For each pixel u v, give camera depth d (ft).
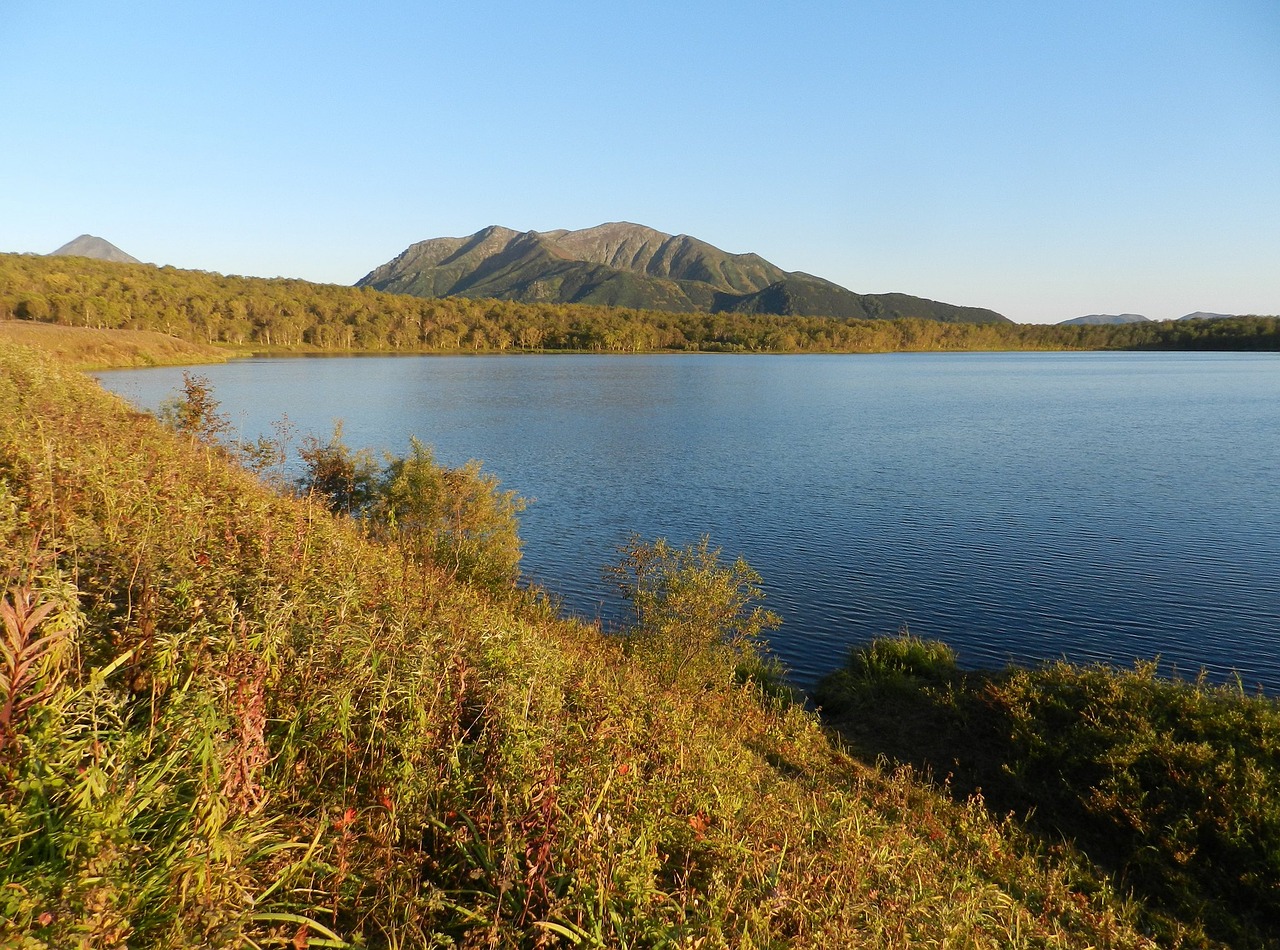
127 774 12.11
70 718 12.30
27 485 26.12
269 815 13.78
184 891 10.33
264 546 24.56
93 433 41.86
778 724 38.42
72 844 9.93
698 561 46.65
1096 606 61.93
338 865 13.03
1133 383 332.39
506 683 20.52
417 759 16.15
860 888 19.19
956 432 171.63
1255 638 55.42
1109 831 31.48
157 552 22.34
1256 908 27.12
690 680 40.63
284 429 70.69
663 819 18.25
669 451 143.43
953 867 24.90
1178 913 26.96
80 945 8.59
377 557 34.35
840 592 65.26
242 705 14.08
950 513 94.02
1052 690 39.93
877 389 306.96
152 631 15.78
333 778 15.78
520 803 15.76
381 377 324.80
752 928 15.51
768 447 149.28
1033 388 307.58
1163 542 80.12
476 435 161.48
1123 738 34.73
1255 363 522.06
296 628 19.13
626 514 93.71
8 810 10.07
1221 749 32.99
